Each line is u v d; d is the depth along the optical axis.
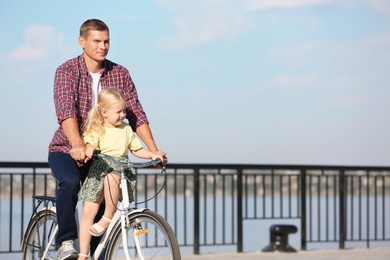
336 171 25.06
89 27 11.25
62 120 10.88
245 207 23.14
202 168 22.16
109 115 10.76
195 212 22.09
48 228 12.11
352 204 24.34
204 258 20.81
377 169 24.23
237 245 22.67
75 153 10.27
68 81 11.20
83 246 10.85
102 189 10.83
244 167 22.77
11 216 20.02
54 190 20.67
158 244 10.81
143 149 11.04
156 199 21.91
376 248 24.20
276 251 23.14
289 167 23.39
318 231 24.12
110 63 11.65
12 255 20.55
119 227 10.69
